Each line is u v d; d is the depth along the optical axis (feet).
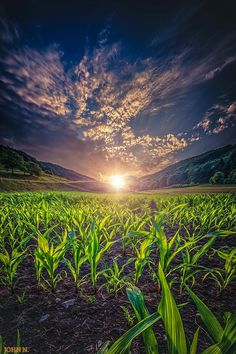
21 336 7.08
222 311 8.11
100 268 12.24
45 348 6.57
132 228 14.97
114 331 7.21
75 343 6.75
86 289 9.89
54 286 9.66
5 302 8.89
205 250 9.59
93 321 7.71
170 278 10.89
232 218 17.85
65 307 8.50
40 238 8.90
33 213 21.36
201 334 6.99
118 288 9.68
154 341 3.74
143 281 10.61
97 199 46.47
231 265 9.16
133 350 6.41
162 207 31.01
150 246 10.02
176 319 3.60
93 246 9.25
